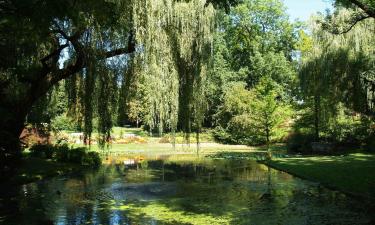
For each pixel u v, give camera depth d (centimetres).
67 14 881
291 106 3266
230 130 4359
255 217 1063
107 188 1550
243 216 1079
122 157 2956
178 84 1861
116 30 1548
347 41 2675
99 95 1667
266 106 2700
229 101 4244
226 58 5609
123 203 1270
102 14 997
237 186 1584
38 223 1028
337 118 2908
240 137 4241
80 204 1251
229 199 1320
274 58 5412
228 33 5844
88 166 2316
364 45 2628
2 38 1313
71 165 2223
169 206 1217
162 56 1764
